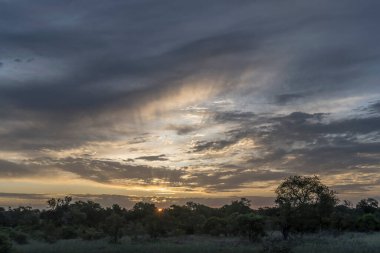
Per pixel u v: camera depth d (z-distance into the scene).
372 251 39.06
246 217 60.53
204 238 68.00
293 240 54.34
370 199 102.69
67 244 56.81
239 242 56.31
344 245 44.09
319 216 60.88
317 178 60.59
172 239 66.25
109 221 64.94
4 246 43.12
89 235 70.06
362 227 76.88
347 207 101.12
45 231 72.31
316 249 41.56
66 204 101.38
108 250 47.81
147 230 69.69
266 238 60.88
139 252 45.69
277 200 60.56
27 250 47.31
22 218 97.25
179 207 95.88
